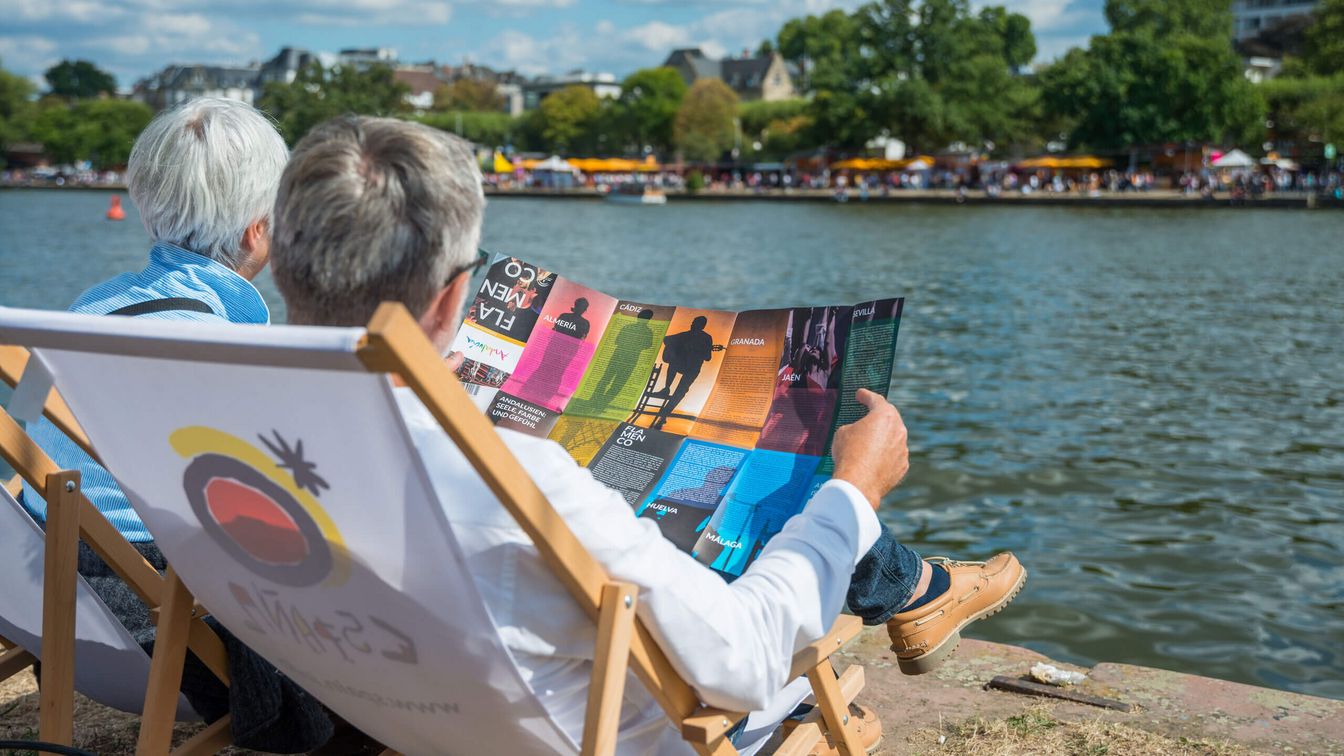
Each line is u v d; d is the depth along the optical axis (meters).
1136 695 2.89
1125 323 18.56
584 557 1.31
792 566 1.57
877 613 2.23
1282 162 78.06
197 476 1.38
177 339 1.19
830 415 1.95
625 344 2.23
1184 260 31.70
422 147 1.39
